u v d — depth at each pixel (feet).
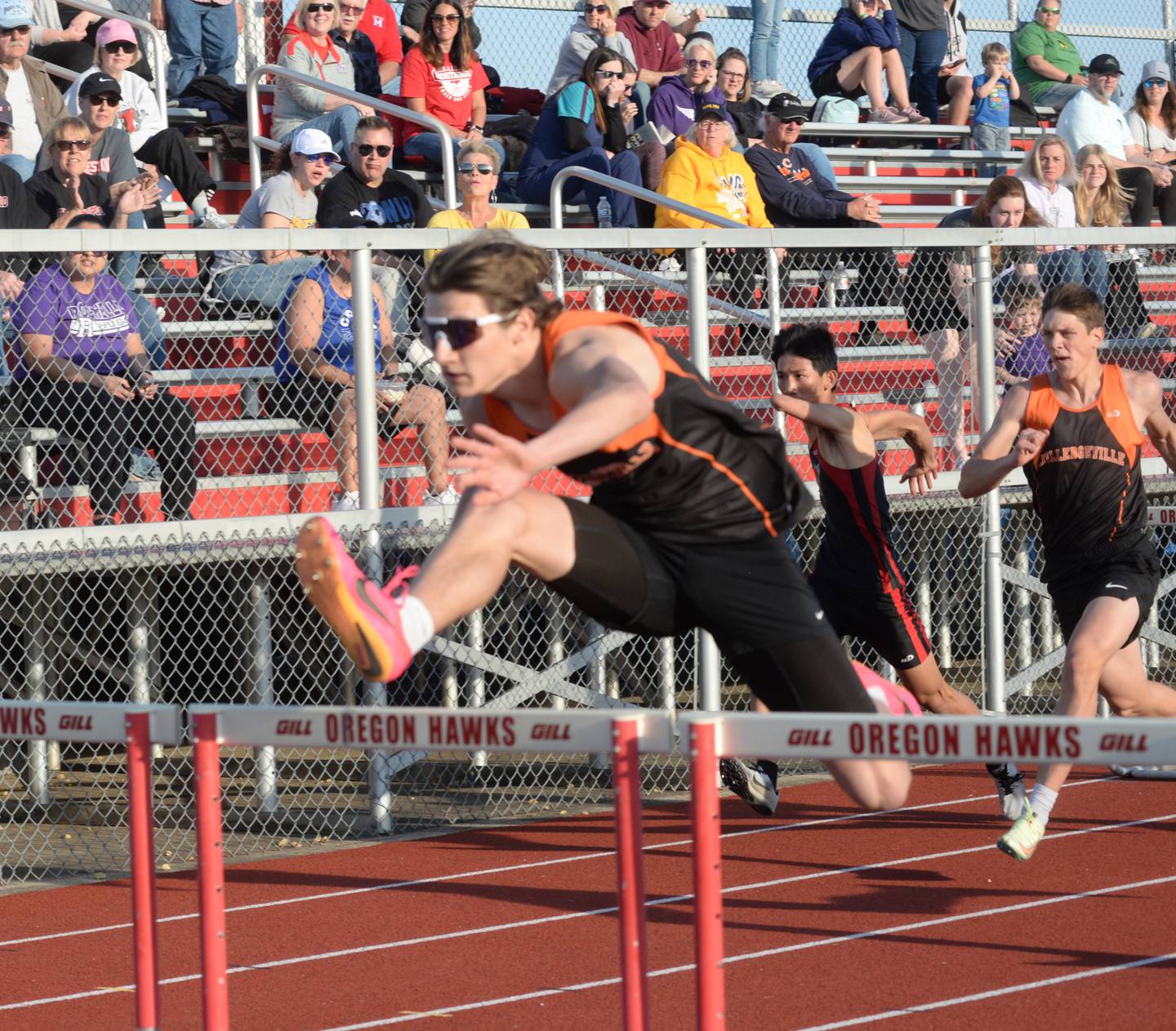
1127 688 56.54
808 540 90.07
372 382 66.39
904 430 60.13
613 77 104.83
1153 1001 42.34
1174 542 91.76
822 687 35.63
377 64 115.14
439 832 68.13
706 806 27.89
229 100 108.99
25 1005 44.98
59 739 32.68
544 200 105.40
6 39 92.63
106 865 63.67
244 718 31.04
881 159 131.34
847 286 95.96
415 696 86.33
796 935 49.85
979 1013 41.75
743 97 118.62
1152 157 126.93
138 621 76.07
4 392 68.03
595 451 32.65
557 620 82.12
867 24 131.54
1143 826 64.28
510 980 46.19
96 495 69.41
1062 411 55.47
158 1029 31.94
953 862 59.16
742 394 91.91
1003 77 135.64
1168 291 107.34
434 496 73.51
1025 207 85.92
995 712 76.33
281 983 46.65
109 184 86.48
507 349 31.60
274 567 74.28
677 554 34.83
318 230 64.23
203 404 82.74
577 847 64.49
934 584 103.91
